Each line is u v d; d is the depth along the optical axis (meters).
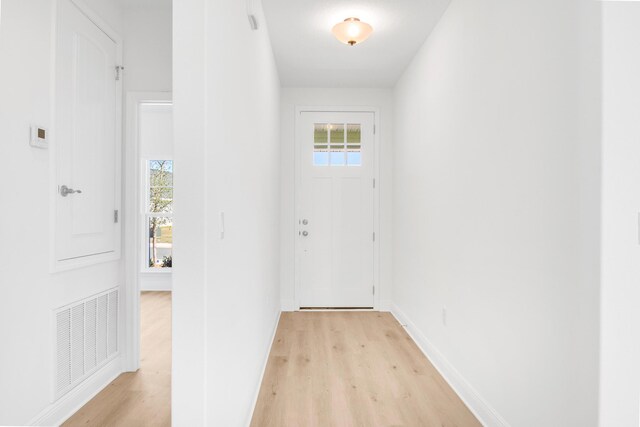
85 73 2.28
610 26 1.24
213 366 1.35
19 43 1.80
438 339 2.79
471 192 2.23
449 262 2.58
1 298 1.71
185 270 1.25
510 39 1.81
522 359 1.70
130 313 2.69
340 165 4.41
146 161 5.64
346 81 4.20
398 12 2.74
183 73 1.25
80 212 2.23
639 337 1.19
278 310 4.06
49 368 2.00
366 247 4.43
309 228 4.40
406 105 3.77
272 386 2.50
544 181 1.55
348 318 4.07
